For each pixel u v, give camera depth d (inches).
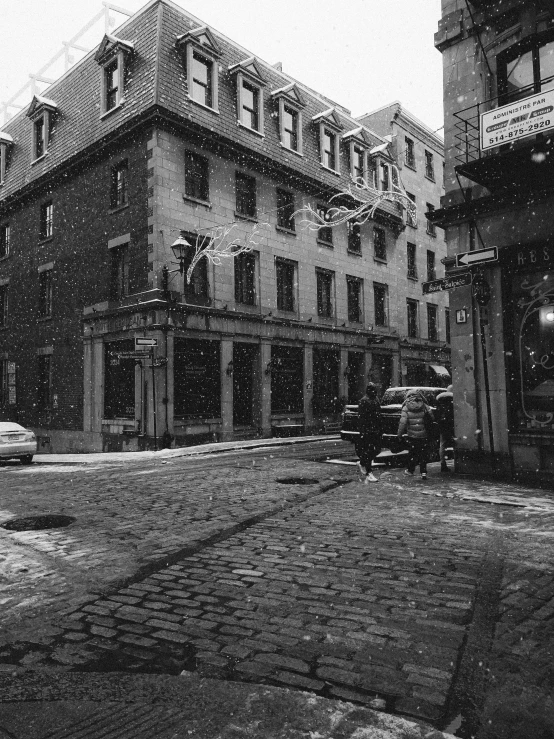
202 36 761.6
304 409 913.5
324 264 971.9
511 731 97.7
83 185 837.8
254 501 318.3
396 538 229.6
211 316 755.4
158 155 707.4
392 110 1197.1
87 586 177.3
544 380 375.2
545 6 380.5
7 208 1012.5
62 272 876.6
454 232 425.4
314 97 1004.6
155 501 325.1
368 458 394.6
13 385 976.9
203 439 742.5
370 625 143.2
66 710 105.7
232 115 802.2
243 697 108.6
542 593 163.9
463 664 122.0
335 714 102.0
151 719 101.7
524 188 375.6
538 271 378.0
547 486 357.7
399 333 1157.7
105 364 789.2
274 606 157.3
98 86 822.5
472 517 268.1
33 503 327.9
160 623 147.3
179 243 657.6
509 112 363.3
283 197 911.0
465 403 413.1
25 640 138.4
